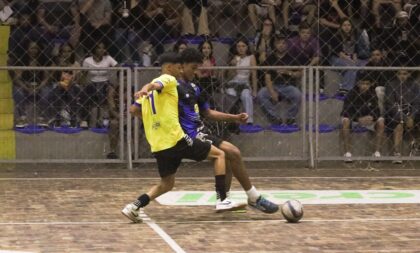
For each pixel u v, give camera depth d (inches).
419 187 409.7
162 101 304.0
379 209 339.9
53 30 542.6
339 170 483.5
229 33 557.6
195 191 394.6
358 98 505.0
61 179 440.5
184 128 308.8
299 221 308.8
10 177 450.0
